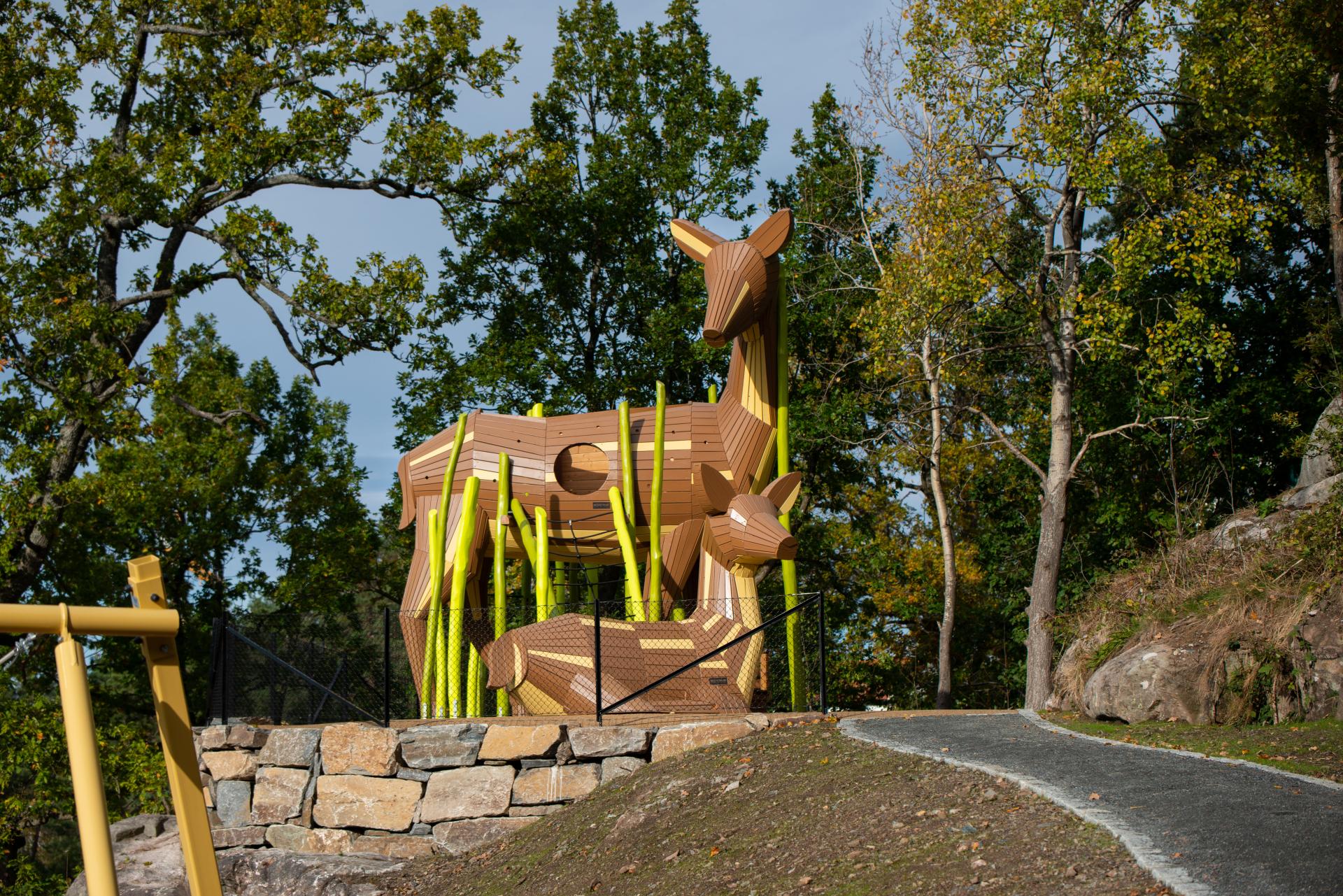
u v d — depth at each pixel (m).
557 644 11.70
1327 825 5.86
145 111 22.42
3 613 4.18
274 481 27.00
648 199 26.42
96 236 21.23
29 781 23.89
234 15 21.64
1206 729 9.88
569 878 8.40
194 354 29.45
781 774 8.91
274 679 12.73
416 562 13.38
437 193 23.00
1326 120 14.95
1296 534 11.54
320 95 21.89
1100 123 17.84
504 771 10.78
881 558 26.25
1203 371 23.31
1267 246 18.91
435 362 24.83
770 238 12.22
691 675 11.51
